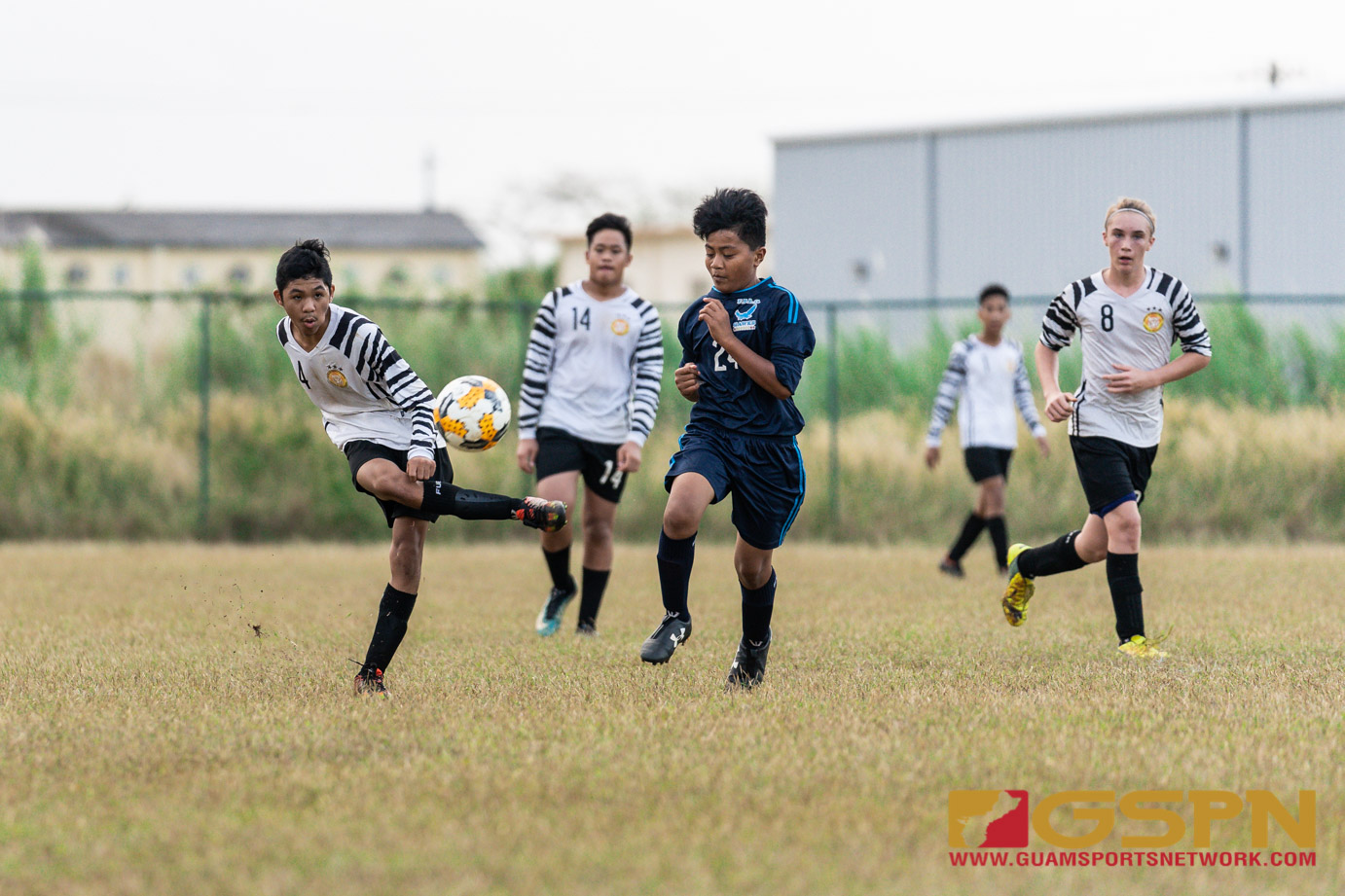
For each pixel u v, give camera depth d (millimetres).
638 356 25000
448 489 17484
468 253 181750
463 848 10734
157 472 47531
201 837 11102
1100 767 13312
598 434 24703
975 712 15945
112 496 47281
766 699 16844
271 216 189250
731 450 17172
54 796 12406
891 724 15156
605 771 13109
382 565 38312
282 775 13000
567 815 11633
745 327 17172
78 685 18172
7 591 31000
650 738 14445
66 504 47062
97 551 42500
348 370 17234
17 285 56312
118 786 12688
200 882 10023
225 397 48812
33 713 16094
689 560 17297
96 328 49562
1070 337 21797
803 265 94562
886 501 47906
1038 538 46031
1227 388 47156
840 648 21703
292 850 10711
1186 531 45594
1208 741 14375
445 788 12461
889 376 50125
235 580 33938
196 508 47406
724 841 10922
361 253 179125
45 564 37531
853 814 11656
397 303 49562
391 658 18547
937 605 27984
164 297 48844
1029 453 46906
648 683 18141
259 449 48094
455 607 28438
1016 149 86688
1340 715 15836
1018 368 34594
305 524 47781
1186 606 27047
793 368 16875
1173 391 47250
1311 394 46906
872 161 92125
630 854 10594
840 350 50719
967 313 54625
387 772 13039
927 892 9867
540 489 24406
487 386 21125
